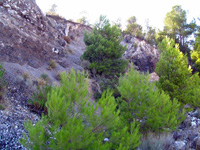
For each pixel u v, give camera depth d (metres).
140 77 7.96
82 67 19.62
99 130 4.52
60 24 36.75
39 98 9.11
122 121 7.02
